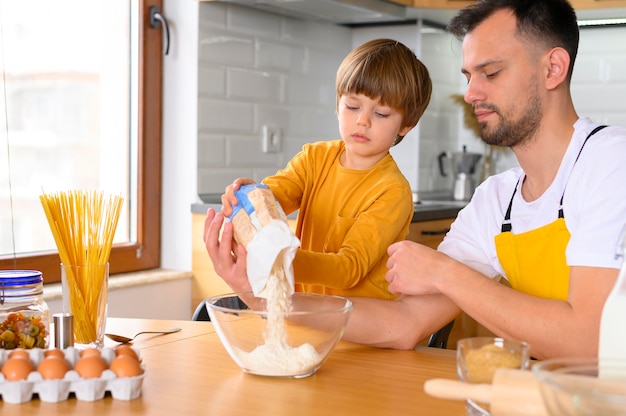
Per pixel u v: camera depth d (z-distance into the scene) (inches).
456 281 52.6
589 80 138.0
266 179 71.8
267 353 46.3
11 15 98.5
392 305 56.6
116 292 105.0
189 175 114.8
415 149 138.1
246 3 116.8
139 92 113.5
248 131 121.9
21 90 100.1
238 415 39.6
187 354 52.2
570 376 31.8
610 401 29.1
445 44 144.4
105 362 43.1
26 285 50.9
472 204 64.9
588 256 50.2
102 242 54.7
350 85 68.5
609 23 134.5
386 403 41.8
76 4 106.7
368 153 69.7
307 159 73.1
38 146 102.5
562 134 57.7
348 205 69.2
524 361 39.1
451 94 147.6
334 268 60.5
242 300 51.6
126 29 113.7
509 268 60.8
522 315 50.1
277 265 47.8
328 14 127.0
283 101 128.5
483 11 57.1
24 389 41.4
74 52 106.7
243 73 120.2
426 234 114.5
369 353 53.8
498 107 57.1
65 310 54.5
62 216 53.6
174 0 114.0
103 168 111.7
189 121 114.1
